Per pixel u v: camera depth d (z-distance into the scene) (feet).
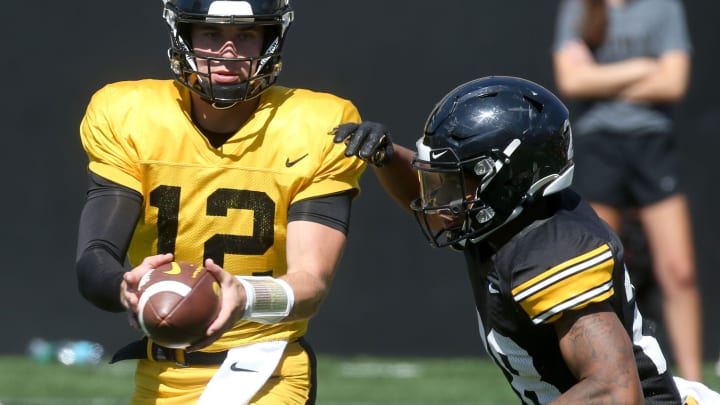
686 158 107.55
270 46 42.68
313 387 44.70
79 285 40.04
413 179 46.11
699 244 106.63
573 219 38.50
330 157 43.16
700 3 108.37
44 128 110.93
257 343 42.78
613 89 80.33
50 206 110.11
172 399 43.06
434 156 39.27
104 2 111.96
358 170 43.86
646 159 80.59
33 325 108.78
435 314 108.37
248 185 42.75
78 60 111.75
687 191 107.24
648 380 39.93
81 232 41.57
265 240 42.98
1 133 110.73
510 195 38.55
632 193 81.66
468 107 39.27
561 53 81.87
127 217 42.11
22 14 111.86
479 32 111.86
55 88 111.34
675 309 80.89
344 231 42.93
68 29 111.86
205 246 42.83
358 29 112.16
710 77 108.17
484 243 39.34
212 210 42.68
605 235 37.99
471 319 107.96
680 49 79.92
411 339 108.27
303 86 112.57
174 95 43.65
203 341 36.50
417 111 112.06
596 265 36.52
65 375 93.91
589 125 81.46
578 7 81.25
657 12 79.87
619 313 38.40
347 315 108.99
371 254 109.09
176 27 42.14
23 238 109.70
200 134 43.04
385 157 44.06
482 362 103.14
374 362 103.50
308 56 112.47
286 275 40.06
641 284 84.02
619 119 80.53
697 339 80.64
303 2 112.47
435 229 44.42
